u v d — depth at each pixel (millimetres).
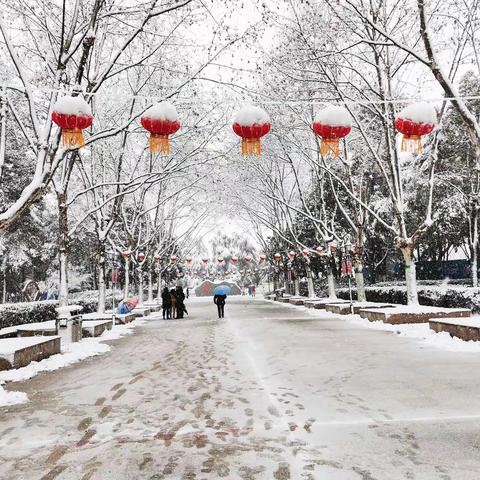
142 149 25266
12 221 9469
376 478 3889
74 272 54500
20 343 10594
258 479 3932
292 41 18109
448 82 12156
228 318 25234
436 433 4992
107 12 12070
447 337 12664
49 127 10266
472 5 15664
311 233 42625
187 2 11703
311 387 7523
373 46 17516
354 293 35188
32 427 5629
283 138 26438
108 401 6961
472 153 29891
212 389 7613
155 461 4418
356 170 32312
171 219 37094
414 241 18469
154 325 22391
